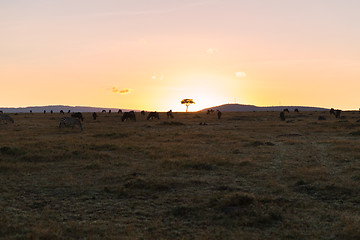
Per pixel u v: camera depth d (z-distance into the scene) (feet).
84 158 56.90
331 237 23.59
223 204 30.50
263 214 27.53
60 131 111.96
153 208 30.68
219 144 76.95
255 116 232.32
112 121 181.78
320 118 182.91
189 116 254.47
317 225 25.99
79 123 123.13
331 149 66.59
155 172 45.91
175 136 94.43
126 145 72.08
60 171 46.62
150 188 37.19
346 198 33.12
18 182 39.99
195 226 26.05
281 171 46.73
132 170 47.42
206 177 43.19
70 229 24.98
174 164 50.70
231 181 41.11
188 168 48.70
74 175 44.32
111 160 55.36
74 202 32.50
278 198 32.76
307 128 126.31
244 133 108.37
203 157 56.80
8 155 57.16
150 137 91.45
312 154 61.72
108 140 84.43
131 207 31.04
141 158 58.29
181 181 40.06
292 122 163.43
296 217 27.55
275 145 75.97
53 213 28.94
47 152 60.39
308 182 39.17
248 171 46.57
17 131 110.22
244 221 26.30
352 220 26.20
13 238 23.02
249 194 32.99
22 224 25.79
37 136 94.89
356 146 68.49
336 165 50.70
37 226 25.38
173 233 24.64
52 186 38.14
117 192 35.37
